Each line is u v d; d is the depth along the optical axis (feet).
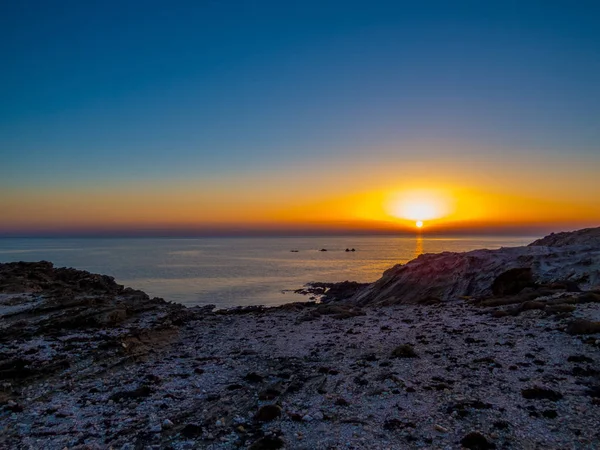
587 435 28.17
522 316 66.08
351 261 508.12
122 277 308.60
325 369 46.62
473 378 40.63
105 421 34.94
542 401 34.04
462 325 65.00
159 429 32.71
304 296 213.25
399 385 40.11
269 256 612.70
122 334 70.28
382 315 84.48
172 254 645.10
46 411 37.78
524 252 138.82
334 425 32.58
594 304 65.72
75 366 52.90
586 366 40.88
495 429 30.04
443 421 31.96
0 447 30.89
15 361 52.75
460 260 142.51
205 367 51.34
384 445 28.78
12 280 123.65
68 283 140.87
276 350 59.00
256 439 30.71
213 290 236.84
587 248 124.26
